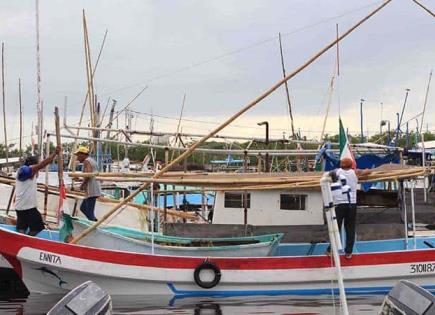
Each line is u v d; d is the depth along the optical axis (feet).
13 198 53.78
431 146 96.94
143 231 49.98
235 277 42.45
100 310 16.89
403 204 45.39
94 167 47.37
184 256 43.39
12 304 40.01
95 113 82.43
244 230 46.11
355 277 42.32
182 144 58.23
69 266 41.75
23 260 41.86
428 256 42.65
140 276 42.16
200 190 45.32
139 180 42.04
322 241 45.44
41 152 63.82
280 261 42.70
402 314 16.98
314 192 47.47
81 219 44.52
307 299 41.45
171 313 37.01
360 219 46.93
